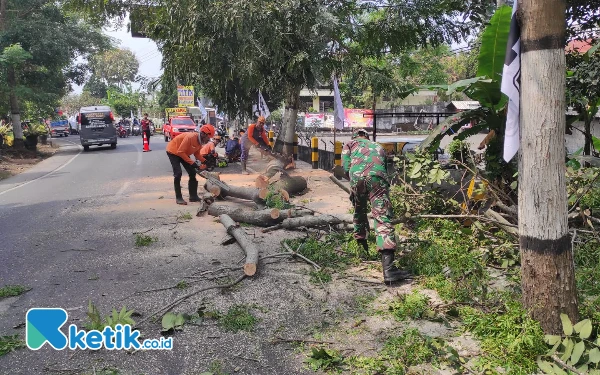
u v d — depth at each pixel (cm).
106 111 2725
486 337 387
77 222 841
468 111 704
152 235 730
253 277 536
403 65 2127
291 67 1159
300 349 382
